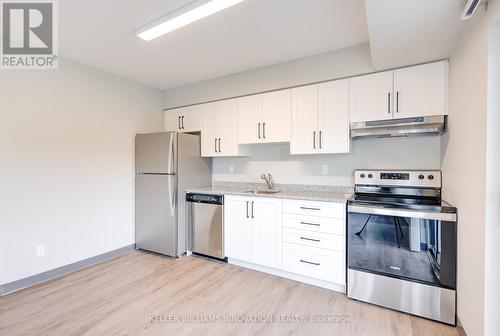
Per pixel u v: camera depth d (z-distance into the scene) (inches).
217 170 149.6
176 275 106.8
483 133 54.9
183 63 116.3
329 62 104.0
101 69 122.6
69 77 110.8
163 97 156.1
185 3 72.7
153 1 71.7
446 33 68.9
